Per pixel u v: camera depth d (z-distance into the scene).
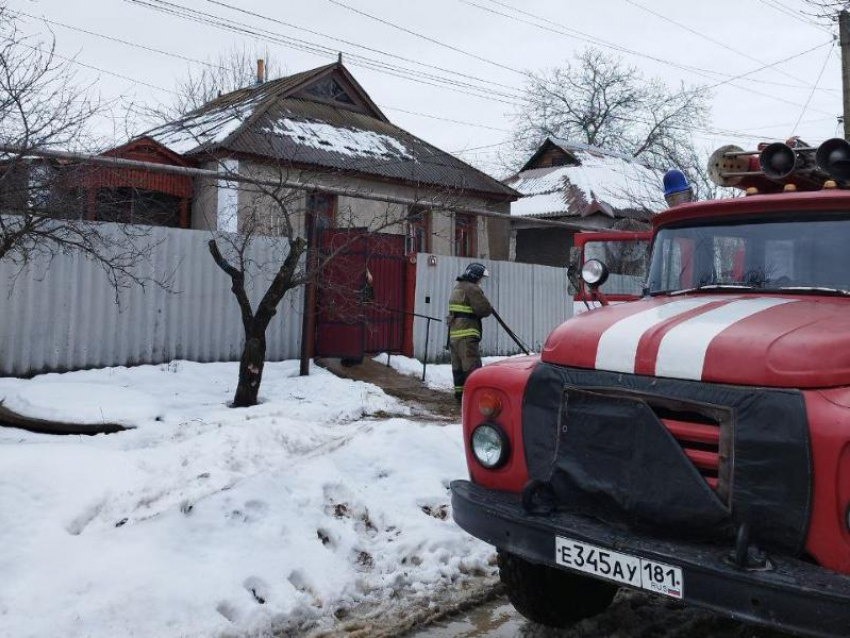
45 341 8.55
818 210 3.94
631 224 20.67
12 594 3.58
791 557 2.69
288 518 4.74
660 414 3.02
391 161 18.19
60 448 5.00
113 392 7.41
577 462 3.19
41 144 5.94
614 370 3.14
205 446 5.44
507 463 3.50
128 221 9.18
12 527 4.06
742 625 4.01
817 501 2.63
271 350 10.46
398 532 5.05
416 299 12.05
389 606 4.22
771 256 3.98
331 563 4.48
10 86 5.79
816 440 2.63
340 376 10.23
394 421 6.58
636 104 39.41
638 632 3.95
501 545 3.26
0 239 6.41
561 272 15.07
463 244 20.02
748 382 2.79
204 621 3.70
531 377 3.42
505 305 13.92
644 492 2.95
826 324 3.04
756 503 2.71
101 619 3.55
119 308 8.64
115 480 4.72
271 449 5.65
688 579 2.69
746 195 4.39
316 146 16.91
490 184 20.22
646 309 3.53
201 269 9.77
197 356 9.75
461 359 9.16
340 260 10.19
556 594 3.88
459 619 4.16
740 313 3.26
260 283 10.23
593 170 27.17
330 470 5.39
